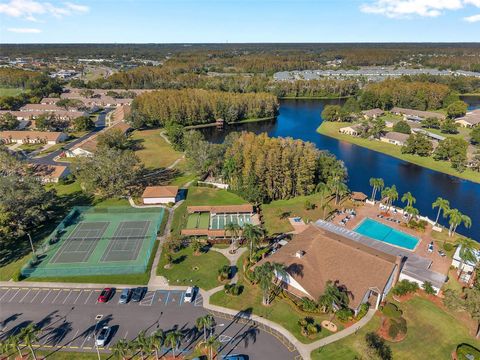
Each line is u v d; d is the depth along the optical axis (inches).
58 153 6437.0
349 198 4717.0
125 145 6815.9
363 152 6870.1
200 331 2484.0
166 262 3289.9
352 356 2278.5
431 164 6131.9
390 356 2285.9
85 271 3132.4
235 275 3102.9
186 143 6432.1
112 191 4557.1
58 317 2618.1
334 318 2596.0
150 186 4921.3
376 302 2723.9
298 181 4685.0
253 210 4362.7
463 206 4630.9
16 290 2906.0
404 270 3031.5
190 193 4881.9
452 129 7765.8
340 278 2780.5
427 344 2393.0
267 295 2694.4
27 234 3777.1
